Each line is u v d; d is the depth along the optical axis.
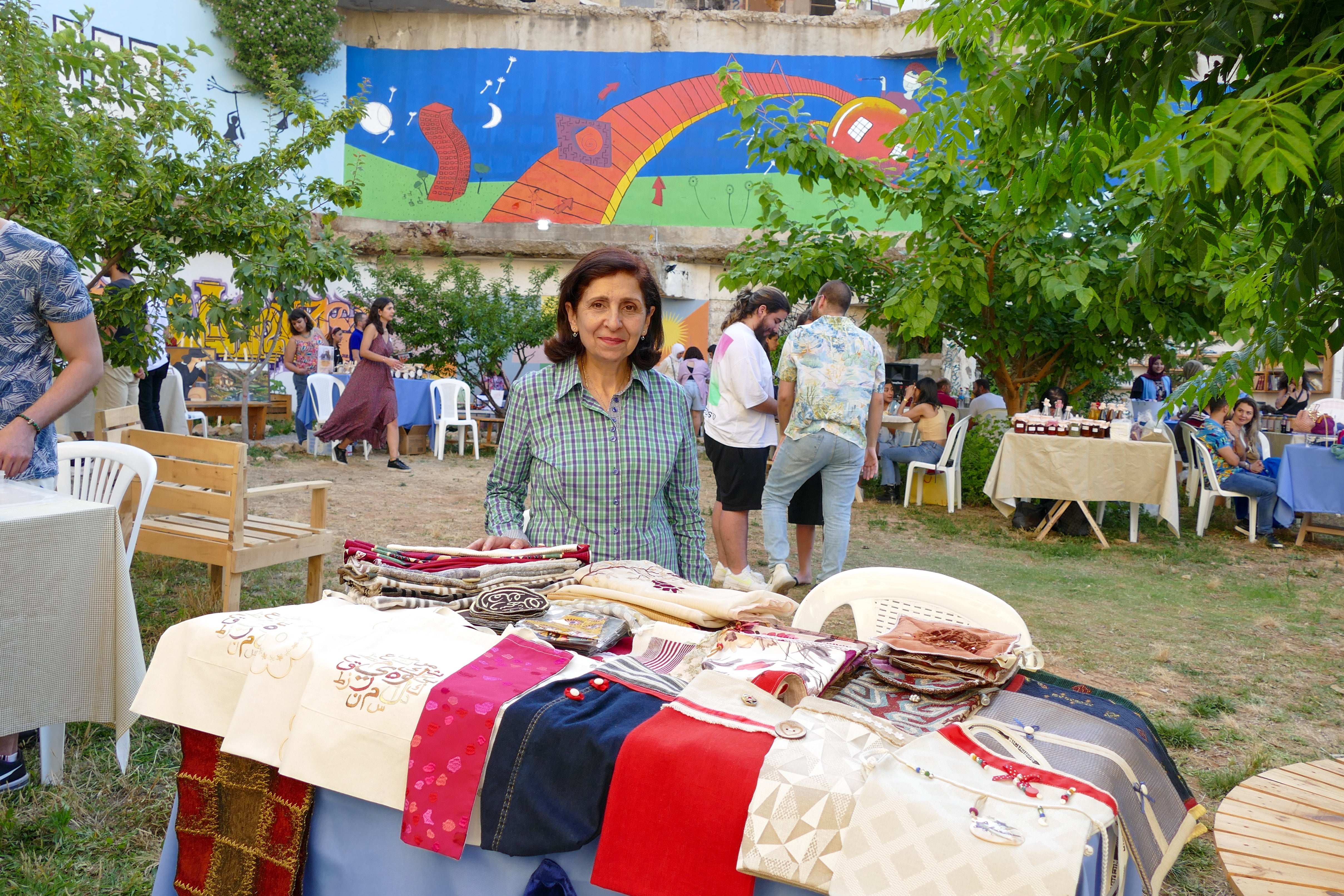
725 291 15.50
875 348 5.23
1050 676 1.78
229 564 3.76
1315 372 13.84
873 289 9.23
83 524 2.51
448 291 12.11
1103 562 6.88
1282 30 2.02
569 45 15.56
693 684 1.52
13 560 2.37
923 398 9.14
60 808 2.62
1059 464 7.52
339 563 5.50
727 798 1.30
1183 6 2.12
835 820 1.24
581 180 15.67
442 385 10.69
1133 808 1.40
